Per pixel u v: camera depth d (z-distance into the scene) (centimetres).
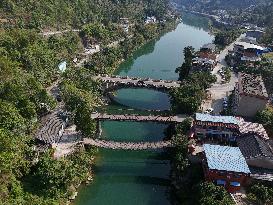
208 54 18612
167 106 14600
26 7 18938
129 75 18288
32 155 9419
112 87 15000
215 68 18425
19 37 14950
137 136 12300
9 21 17325
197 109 12925
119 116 12206
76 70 14950
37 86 11950
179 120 12212
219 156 9169
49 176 8656
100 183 10050
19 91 11031
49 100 12106
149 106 14512
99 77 15375
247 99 12369
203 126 10925
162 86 14875
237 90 13538
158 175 10588
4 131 9112
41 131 10675
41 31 18575
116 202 9406
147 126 13000
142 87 14912
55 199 8625
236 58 19200
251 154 9500
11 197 8069
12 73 12131
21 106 10844
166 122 12175
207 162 8919
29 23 18188
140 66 19975
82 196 9475
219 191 8300
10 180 8350
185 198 9231
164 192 9919
